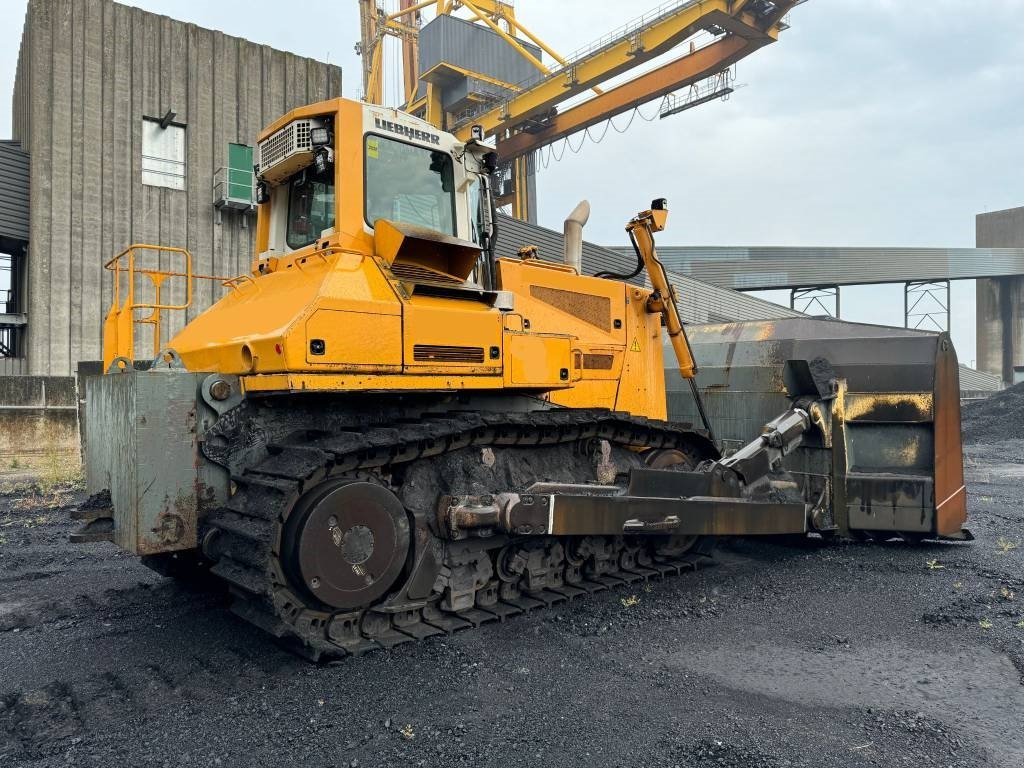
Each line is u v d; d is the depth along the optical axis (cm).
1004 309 6925
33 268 1661
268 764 290
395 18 5150
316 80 2031
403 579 434
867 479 660
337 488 390
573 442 545
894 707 343
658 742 307
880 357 677
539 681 371
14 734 319
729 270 5500
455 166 506
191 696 354
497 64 3928
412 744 305
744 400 761
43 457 1222
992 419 2428
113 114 1744
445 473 460
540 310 555
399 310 409
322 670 383
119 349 588
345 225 435
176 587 552
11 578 584
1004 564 601
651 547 591
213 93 1869
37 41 1655
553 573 517
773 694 358
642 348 648
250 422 418
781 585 553
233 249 1902
